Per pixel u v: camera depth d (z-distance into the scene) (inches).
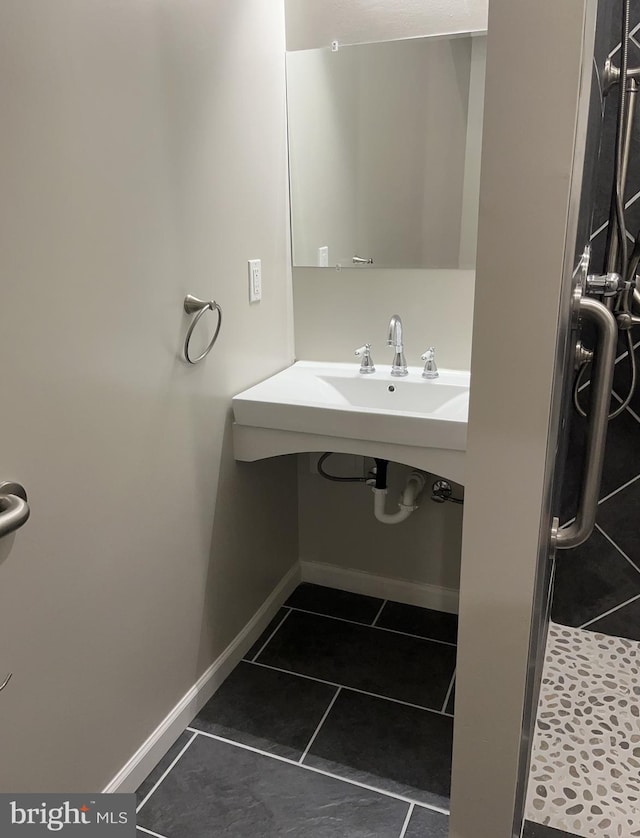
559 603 81.9
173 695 64.4
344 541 90.3
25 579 44.3
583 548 78.8
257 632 81.2
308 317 82.4
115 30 46.4
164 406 57.6
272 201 74.0
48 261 42.9
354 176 75.1
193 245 59.1
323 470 87.3
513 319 26.1
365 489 86.4
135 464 54.4
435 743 65.4
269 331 76.9
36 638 45.9
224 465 69.7
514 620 30.7
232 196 65.0
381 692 72.4
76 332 46.1
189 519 63.8
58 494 46.3
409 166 72.8
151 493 57.0
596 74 36.5
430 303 76.5
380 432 64.2
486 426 28.0
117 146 47.9
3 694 43.7
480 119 68.7
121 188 48.9
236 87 63.6
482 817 35.8
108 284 48.7
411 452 64.1
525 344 26.3
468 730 34.0
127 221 49.9
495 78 23.7
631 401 71.5
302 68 73.3
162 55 51.9
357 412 64.4
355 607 87.9
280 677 74.7
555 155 23.8
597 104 41.8
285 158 76.0
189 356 60.7
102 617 52.4
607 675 73.7
